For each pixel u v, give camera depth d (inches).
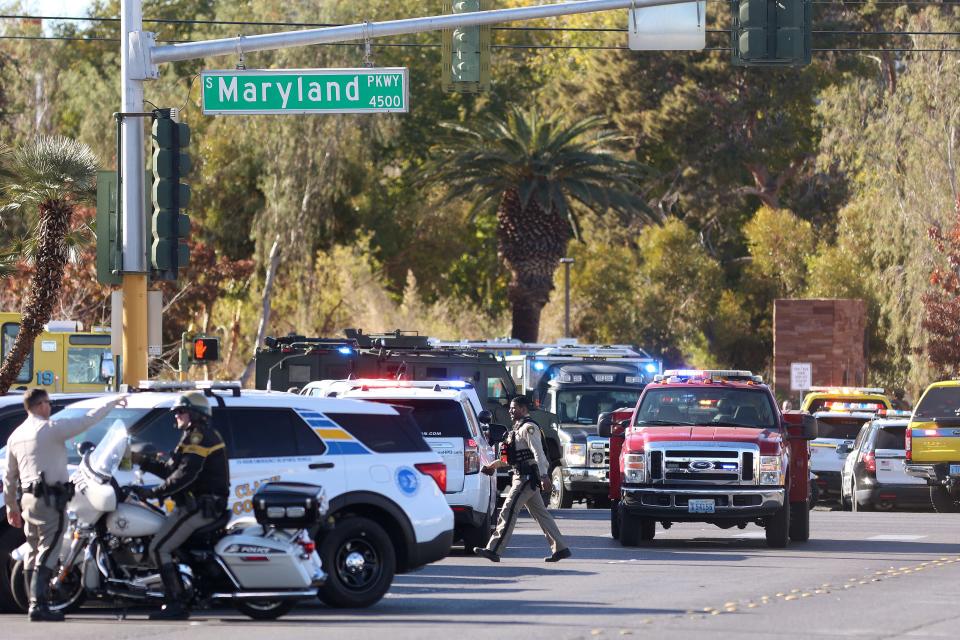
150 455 1847.9
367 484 2020.2
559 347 5017.2
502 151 7180.1
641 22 2741.1
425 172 7628.0
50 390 5177.2
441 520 2074.3
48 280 4778.5
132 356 3031.5
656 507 2955.2
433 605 2043.6
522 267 7327.8
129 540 1843.0
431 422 2780.5
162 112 2962.6
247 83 2965.1
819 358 7854.3
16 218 5231.3
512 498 2640.3
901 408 6117.1
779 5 2645.2
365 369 4141.2
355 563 1991.9
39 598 1857.8
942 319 7731.3
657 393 3166.8
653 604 2044.8
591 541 3179.1
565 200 7263.8
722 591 2212.1
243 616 1941.4
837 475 4980.3
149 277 3083.2
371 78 2947.8
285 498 1856.5
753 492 2923.2
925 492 4434.1
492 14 2741.1
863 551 2918.3
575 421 4416.8
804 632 1745.8
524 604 2052.2
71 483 1860.2
